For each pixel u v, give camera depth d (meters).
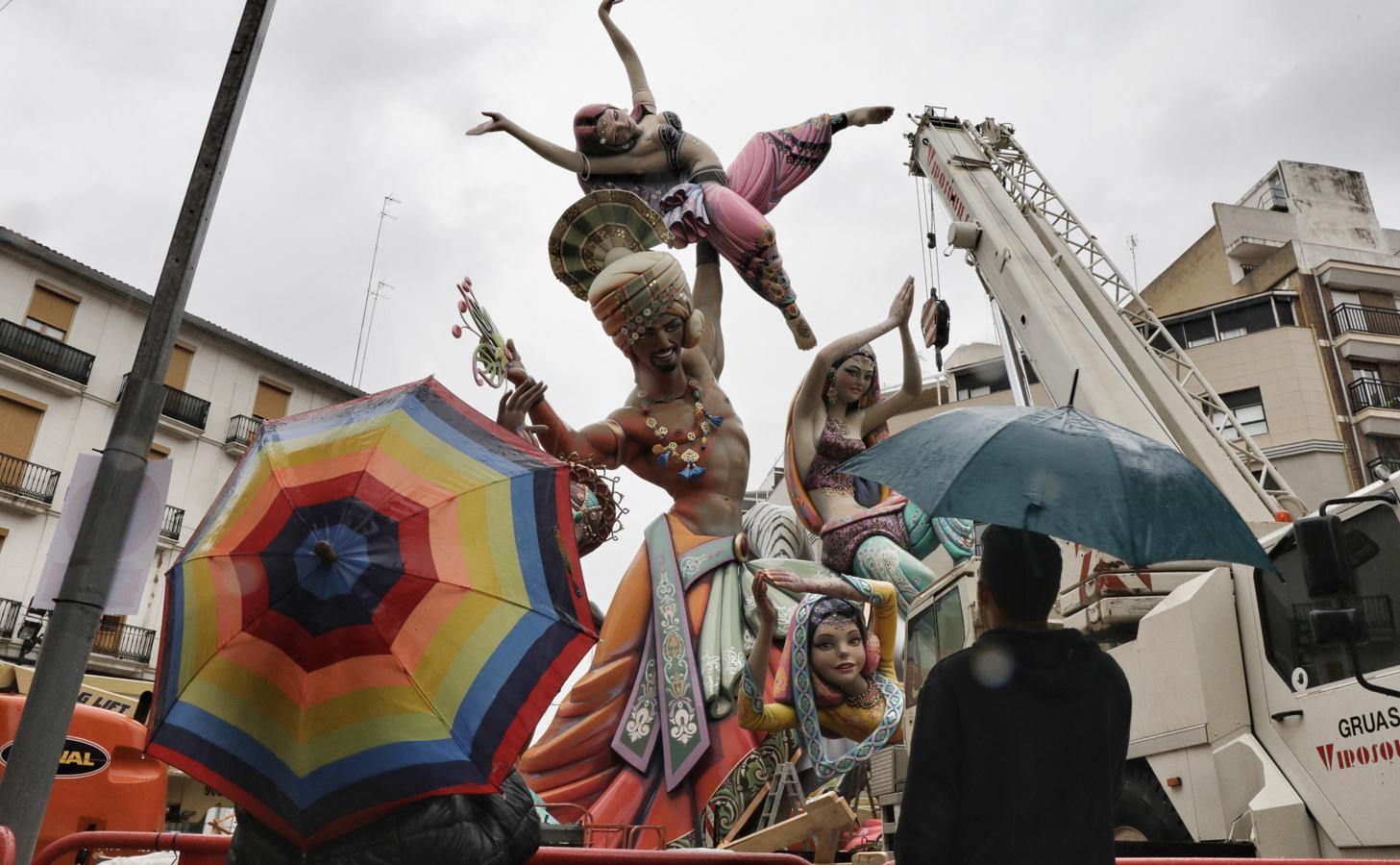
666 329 10.53
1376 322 34.75
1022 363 22.67
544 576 3.19
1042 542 2.61
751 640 9.93
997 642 2.52
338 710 2.76
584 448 10.09
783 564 10.52
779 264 12.08
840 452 11.84
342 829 2.69
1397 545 4.96
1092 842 2.40
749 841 5.97
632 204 10.83
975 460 2.57
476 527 3.13
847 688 8.20
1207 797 5.85
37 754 4.39
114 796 8.64
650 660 9.93
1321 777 5.29
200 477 31.16
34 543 27.52
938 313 19.22
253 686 2.81
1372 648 5.06
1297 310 35.44
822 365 11.89
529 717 2.91
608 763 9.55
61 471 28.27
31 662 22.53
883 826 7.88
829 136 14.12
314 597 2.82
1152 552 2.42
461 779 2.73
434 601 2.92
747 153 13.84
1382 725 4.95
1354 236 39.47
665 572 10.31
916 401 12.31
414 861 2.70
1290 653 5.58
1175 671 6.17
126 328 30.48
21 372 27.80
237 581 2.91
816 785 8.95
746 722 7.84
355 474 3.05
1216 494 2.64
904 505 11.41
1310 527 4.18
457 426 3.50
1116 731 2.53
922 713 2.51
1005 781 2.40
